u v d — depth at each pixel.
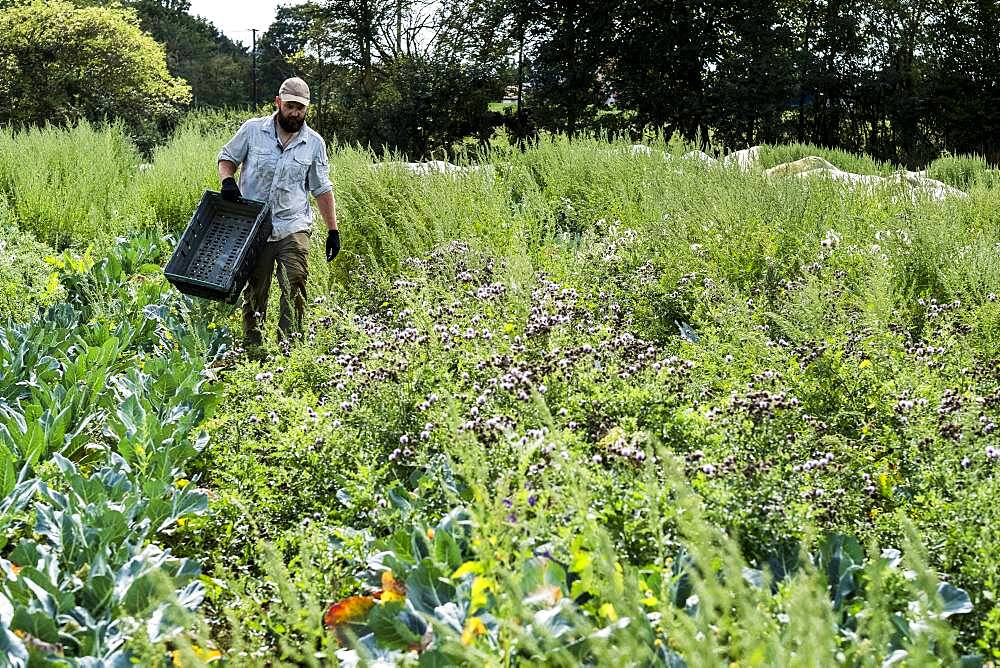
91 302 7.59
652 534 3.21
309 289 7.88
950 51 38.66
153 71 43.72
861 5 39.91
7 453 4.16
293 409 5.01
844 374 4.85
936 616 2.27
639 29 38.28
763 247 7.61
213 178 12.38
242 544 4.01
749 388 4.75
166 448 4.59
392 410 4.66
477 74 42.31
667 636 2.62
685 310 6.64
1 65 40.56
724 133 38.06
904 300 6.74
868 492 3.72
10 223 10.95
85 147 14.05
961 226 8.34
